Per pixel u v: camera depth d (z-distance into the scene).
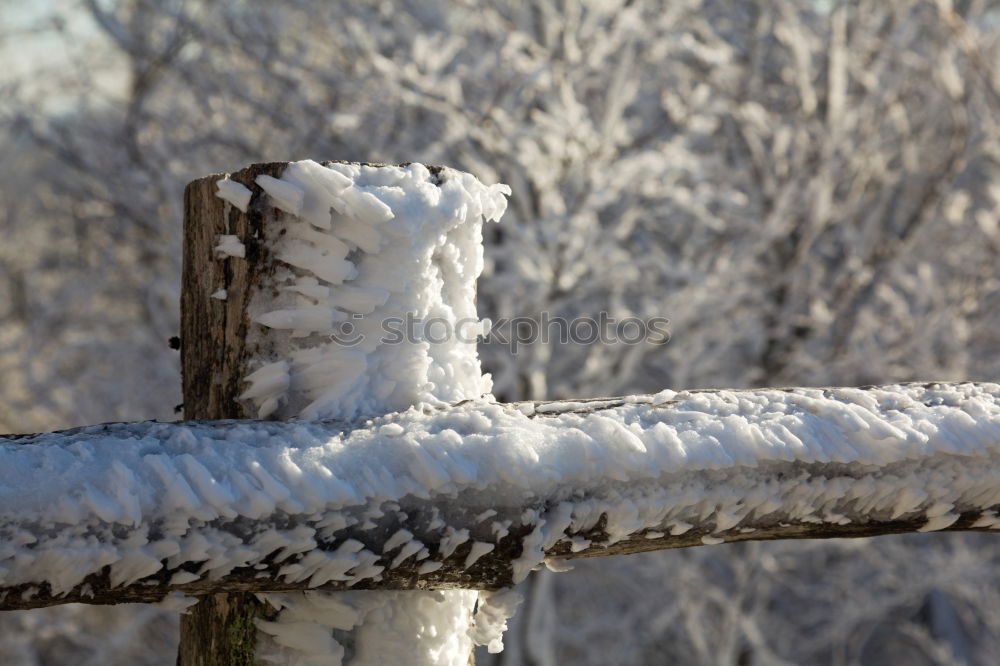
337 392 0.88
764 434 0.85
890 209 5.35
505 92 4.41
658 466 0.82
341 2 4.74
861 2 5.09
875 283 5.14
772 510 0.86
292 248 0.90
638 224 4.96
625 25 4.31
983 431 0.89
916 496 0.88
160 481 0.71
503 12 4.61
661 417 0.86
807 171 4.84
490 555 0.80
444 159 4.50
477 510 0.78
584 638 5.79
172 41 4.82
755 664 5.48
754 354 5.21
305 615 0.86
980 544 6.00
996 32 5.43
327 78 4.68
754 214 4.86
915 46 5.38
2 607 0.70
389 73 4.18
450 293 0.95
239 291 0.92
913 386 0.97
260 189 0.90
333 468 0.76
